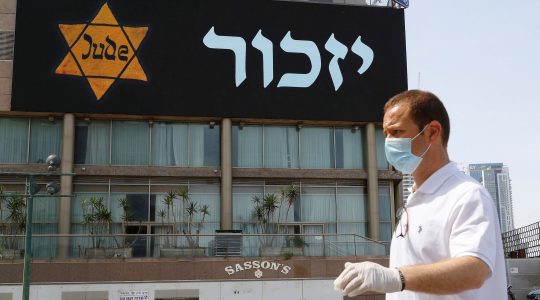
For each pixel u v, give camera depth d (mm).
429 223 2959
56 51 33719
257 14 35969
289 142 36125
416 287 2568
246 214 34719
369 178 35844
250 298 27984
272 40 35906
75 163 33719
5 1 34125
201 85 34812
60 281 26906
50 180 32750
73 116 33562
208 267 28000
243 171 34844
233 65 35312
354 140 36812
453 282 2576
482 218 2775
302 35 36250
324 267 28734
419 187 3113
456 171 3072
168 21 35031
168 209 33688
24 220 31859
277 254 28625
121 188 33750
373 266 2602
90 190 33438
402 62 37031
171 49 34844
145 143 34656
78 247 27406
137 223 33312
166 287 27484
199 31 35281
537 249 39875
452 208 2879
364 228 35750
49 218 32500
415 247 3020
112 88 33938
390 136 3201
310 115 35594
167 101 34344
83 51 33938
